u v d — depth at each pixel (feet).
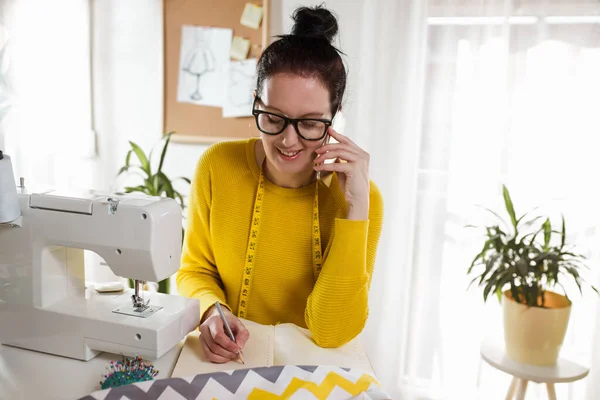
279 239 4.38
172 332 3.68
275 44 3.78
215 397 3.06
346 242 3.91
